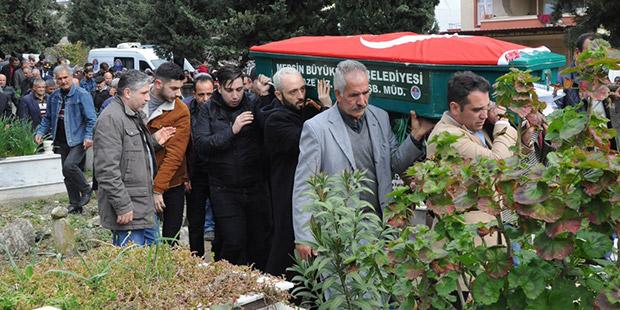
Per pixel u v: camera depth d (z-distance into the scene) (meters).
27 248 8.31
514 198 2.82
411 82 5.77
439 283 3.19
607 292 2.80
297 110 6.20
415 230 3.30
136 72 6.54
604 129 3.10
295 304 4.67
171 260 4.45
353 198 4.25
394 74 5.91
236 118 6.80
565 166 2.79
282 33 20.19
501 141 4.84
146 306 3.94
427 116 5.66
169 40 22.86
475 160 3.22
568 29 19.95
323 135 5.20
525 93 3.37
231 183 6.90
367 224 4.16
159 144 6.93
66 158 11.37
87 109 11.20
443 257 3.14
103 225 6.52
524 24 30.34
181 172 7.25
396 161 5.34
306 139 5.23
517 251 3.13
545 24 27.28
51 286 4.14
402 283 3.53
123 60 29.75
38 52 38.34
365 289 3.96
